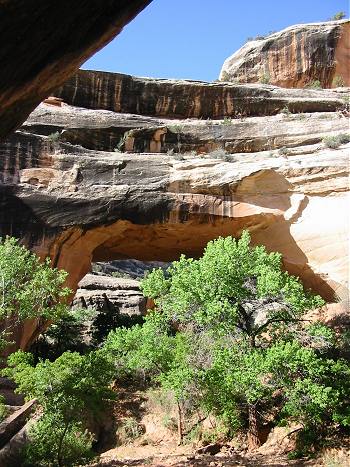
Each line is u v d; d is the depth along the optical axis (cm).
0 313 1411
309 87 3447
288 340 1500
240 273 1488
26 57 443
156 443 1733
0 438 1213
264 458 1321
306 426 1357
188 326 1742
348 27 3681
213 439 1598
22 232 2098
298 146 2497
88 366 1247
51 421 1205
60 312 1506
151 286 1603
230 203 2256
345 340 1633
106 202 2183
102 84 2706
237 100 2792
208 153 2541
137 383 2159
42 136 2277
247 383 1298
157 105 2758
